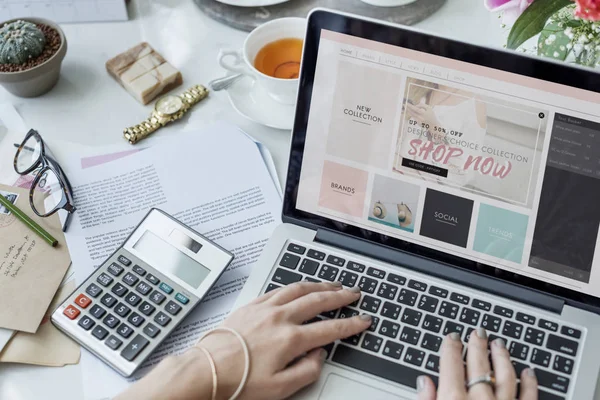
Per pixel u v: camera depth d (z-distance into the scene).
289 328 0.58
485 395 0.54
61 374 0.63
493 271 0.62
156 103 0.81
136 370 0.60
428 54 0.59
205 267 0.66
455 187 0.62
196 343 0.59
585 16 0.59
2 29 0.80
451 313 0.61
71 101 0.84
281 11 0.89
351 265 0.65
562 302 0.60
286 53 0.81
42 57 0.81
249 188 0.75
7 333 0.64
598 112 0.56
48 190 0.75
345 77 0.62
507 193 0.60
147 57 0.85
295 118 0.64
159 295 0.64
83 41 0.89
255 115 0.80
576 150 0.58
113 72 0.84
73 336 0.62
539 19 0.65
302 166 0.65
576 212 0.59
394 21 0.86
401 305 0.62
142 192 0.75
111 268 0.66
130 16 0.92
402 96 0.61
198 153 0.78
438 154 0.61
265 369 0.56
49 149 0.79
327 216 0.66
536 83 0.57
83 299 0.64
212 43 0.88
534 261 0.61
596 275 0.59
